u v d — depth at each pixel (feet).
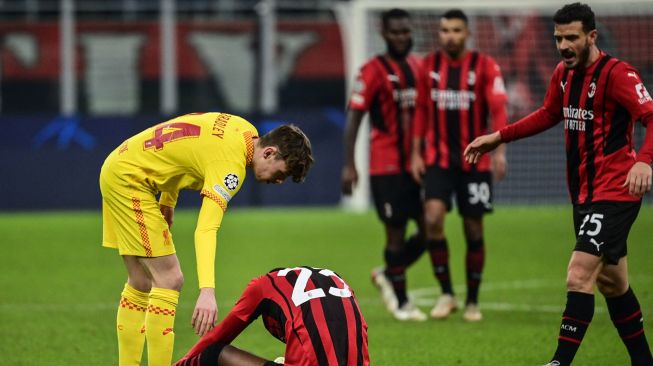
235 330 58.49
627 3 184.24
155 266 65.46
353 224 185.47
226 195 61.52
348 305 56.24
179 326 94.22
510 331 90.38
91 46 296.10
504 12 195.21
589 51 67.05
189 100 295.48
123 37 297.12
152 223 65.00
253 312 57.72
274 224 185.68
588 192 67.67
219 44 296.51
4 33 295.89
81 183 206.80
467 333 89.61
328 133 208.95
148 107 295.28
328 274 57.52
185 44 296.10
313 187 212.23
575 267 66.13
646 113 64.75
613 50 191.83
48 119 206.69
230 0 301.43
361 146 207.51
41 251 153.48
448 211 97.25
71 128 206.69
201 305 58.34
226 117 64.03
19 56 295.69
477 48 195.93
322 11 306.55
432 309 104.47
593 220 66.33
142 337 67.51
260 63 295.28
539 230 176.35
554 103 70.38
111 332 91.76
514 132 72.23
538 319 96.84
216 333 58.80
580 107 67.62
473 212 96.32
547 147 206.49
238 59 296.30
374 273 103.24
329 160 210.38
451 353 81.10
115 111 293.23
